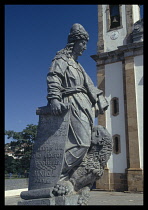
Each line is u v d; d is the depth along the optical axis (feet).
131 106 73.41
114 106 77.41
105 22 85.97
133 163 69.87
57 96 14.83
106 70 81.00
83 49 17.12
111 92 78.69
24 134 106.42
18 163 100.83
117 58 79.77
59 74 15.44
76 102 15.34
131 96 74.08
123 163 71.97
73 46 16.92
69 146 14.75
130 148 71.10
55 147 14.76
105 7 86.99
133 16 81.51
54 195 13.80
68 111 14.92
